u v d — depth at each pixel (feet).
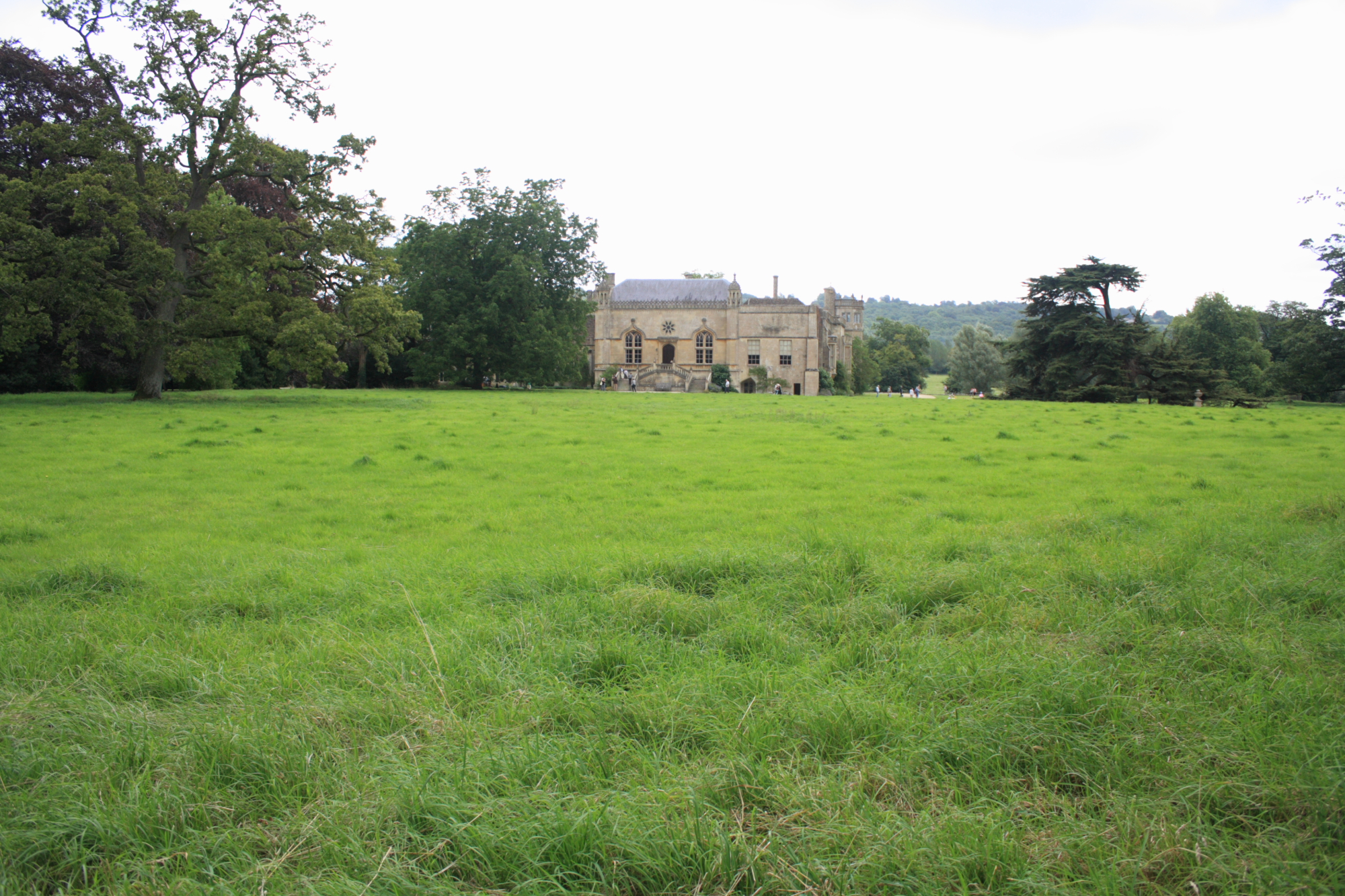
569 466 54.60
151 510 38.78
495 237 214.90
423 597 22.43
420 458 59.31
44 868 11.13
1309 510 33.32
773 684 15.97
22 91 130.52
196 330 115.44
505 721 14.65
